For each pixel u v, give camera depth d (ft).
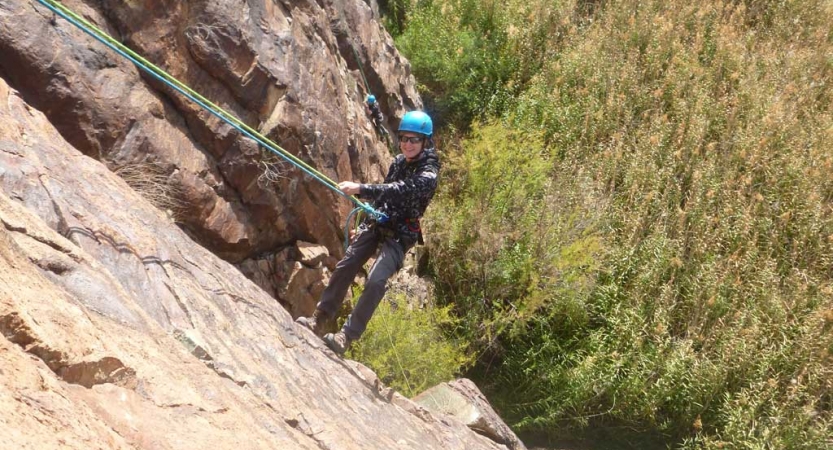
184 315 10.05
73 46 15.60
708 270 28.78
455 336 27.76
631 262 29.25
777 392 26.18
